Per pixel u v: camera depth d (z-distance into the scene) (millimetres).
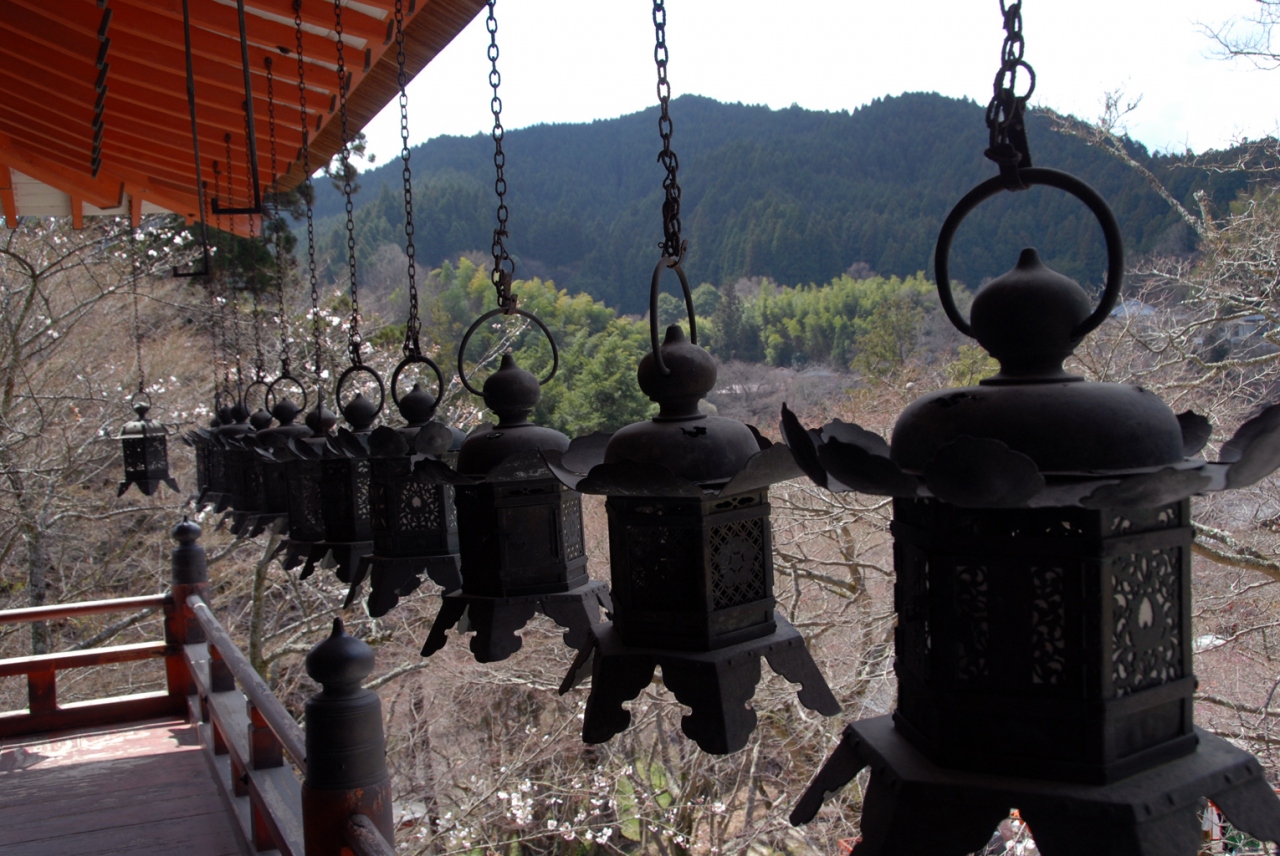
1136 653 807
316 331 3014
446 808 8625
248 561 9641
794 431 874
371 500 2141
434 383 9695
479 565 1754
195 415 9555
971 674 836
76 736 4379
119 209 5844
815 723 6602
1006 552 811
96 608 4473
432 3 2840
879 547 8141
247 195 5172
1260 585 5887
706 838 7758
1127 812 754
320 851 1872
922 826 818
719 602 1216
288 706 10203
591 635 1321
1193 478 732
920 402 887
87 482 9789
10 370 8156
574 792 7531
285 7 2908
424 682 9141
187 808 3637
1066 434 783
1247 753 833
